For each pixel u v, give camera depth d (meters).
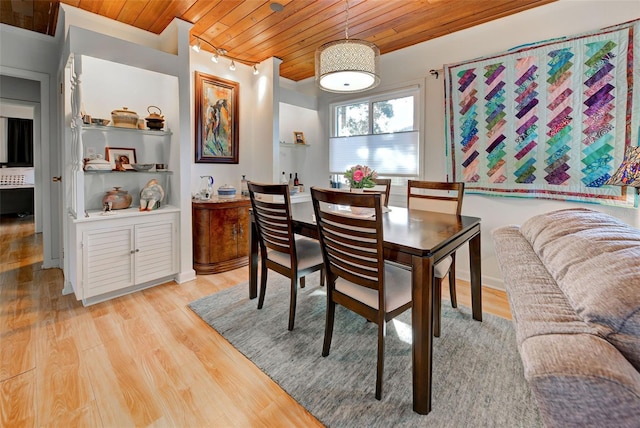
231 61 3.50
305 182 4.64
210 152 3.69
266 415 1.46
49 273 3.26
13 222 6.03
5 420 1.39
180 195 3.03
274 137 3.81
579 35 2.38
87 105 2.80
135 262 2.76
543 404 0.66
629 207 2.26
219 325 2.24
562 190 2.55
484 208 3.00
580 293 0.78
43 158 3.29
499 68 2.77
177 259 3.04
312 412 1.47
